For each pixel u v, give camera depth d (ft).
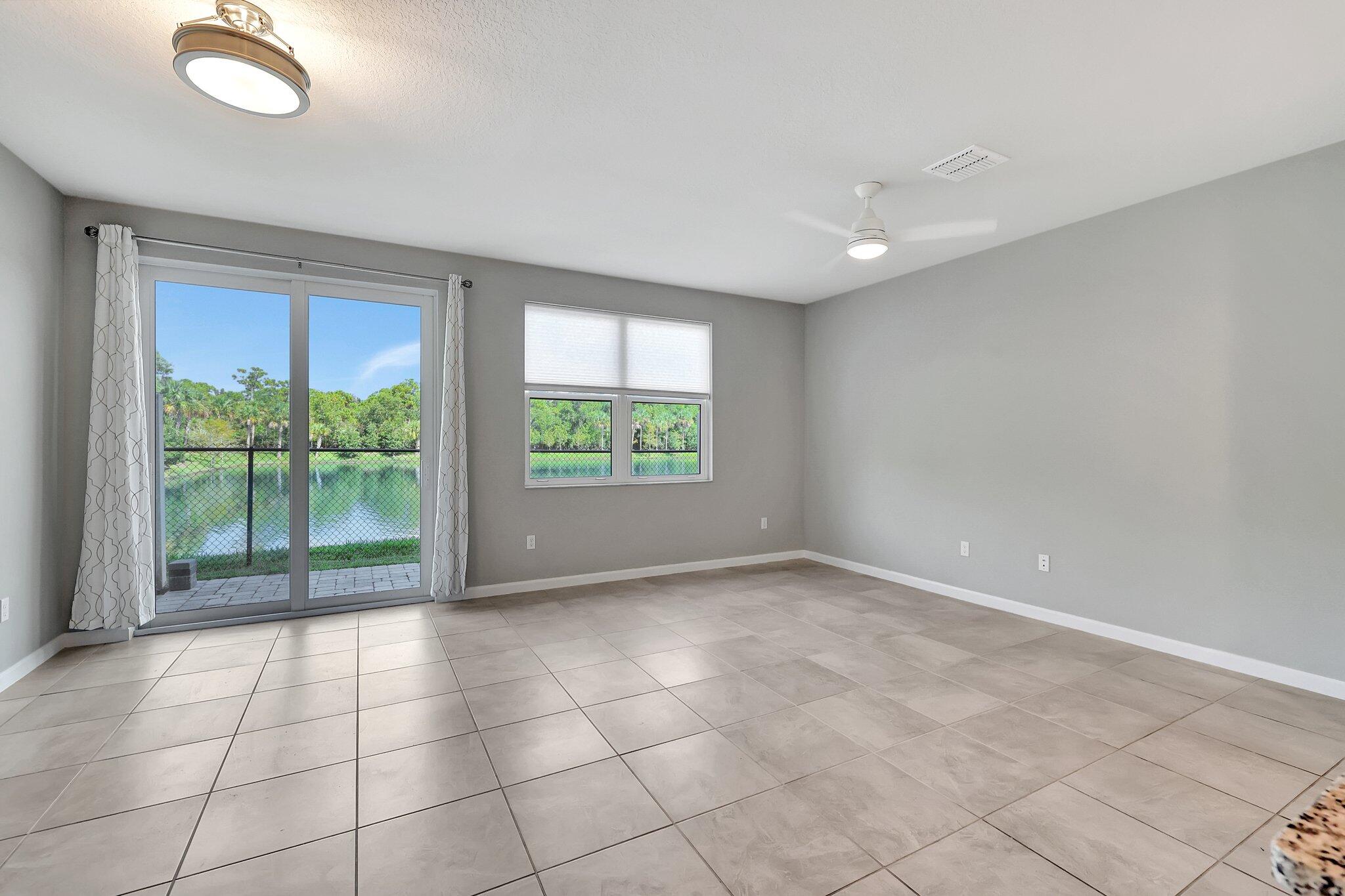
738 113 8.73
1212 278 10.81
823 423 19.80
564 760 7.53
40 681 9.88
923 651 11.46
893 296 17.34
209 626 12.74
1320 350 9.59
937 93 8.20
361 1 6.46
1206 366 10.89
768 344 19.97
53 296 11.08
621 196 11.58
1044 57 7.43
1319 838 1.73
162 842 5.96
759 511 19.80
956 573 15.47
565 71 7.73
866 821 6.37
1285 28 6.82
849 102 8.42
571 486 16.58
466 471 15.07
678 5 6.55
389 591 14.57
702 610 14.24
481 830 6.18
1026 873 5.60
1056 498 13.24
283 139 9.43
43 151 9.79
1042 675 10.32
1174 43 7.12
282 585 13.57
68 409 11.54
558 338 16.51
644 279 17.47
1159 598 11.55
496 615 13.71
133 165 10.28
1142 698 9.39
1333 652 9.48
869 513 18.10
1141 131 9.16
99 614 11.43
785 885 5.43
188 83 6.86
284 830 6.16
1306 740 8.05
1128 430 12.00
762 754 7.70
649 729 8.36
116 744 7.85
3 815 6.36
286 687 9.70
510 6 6.54
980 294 14.89
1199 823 6.34
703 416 18.98
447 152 9.87
